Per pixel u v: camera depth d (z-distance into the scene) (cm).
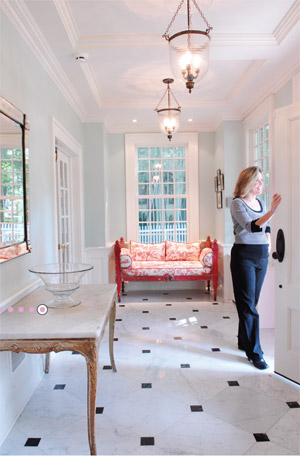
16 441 193
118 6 248
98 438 193
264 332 358
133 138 573
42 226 286
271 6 253
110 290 250
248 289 281
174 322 395
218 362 288
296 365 250
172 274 494
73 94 392
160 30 284
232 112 487
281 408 220
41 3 224
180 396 236
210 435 194
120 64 340
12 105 217
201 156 576
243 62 345
